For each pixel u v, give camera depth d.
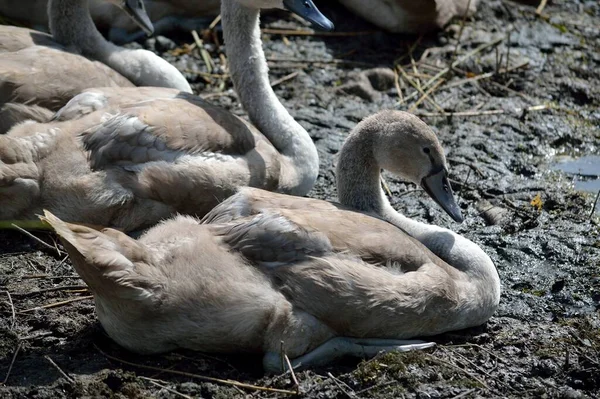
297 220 9.98
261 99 13.51
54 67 12.87
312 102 16.27
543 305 11.78
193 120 11.91
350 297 9.88
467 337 10.92
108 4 17.02
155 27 17.62
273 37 18.02
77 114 11.98
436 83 17.08
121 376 9.73
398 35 18.38
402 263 10.31
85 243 9.24
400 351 10.31
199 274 9.52
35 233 12.16
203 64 17.00
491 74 17.42
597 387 10.37
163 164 11.59
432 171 11.55
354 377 9.93
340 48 17.89
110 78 13.38
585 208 13.95
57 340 10.45
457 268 11.09
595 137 16.09
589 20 19.72
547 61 18.09
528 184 14.56
